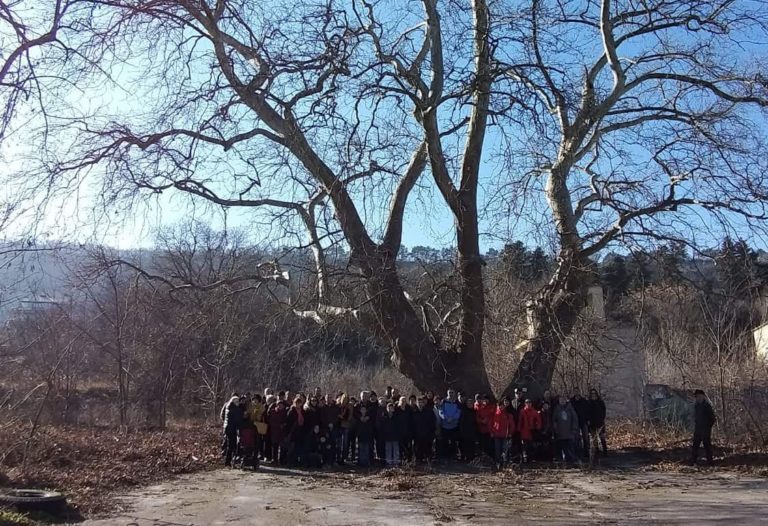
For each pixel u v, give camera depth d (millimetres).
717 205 17719
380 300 17266
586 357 20750
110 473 14609
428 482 13992
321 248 14711
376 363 35812
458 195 19188
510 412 17000
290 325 16859
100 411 32250
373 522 9750
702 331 26391
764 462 15883
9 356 23781
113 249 17859
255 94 14859
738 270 19609
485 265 19031
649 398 25141
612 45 19781
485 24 16266
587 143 20391
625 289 27281
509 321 19906
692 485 13266
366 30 15406
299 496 12242
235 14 13445
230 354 18625
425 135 17703
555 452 17422
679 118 19484
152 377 32688
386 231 19531
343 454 17375
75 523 9781
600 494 12266
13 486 12375
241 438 16609
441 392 18953
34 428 16156
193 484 13984
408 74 16672
